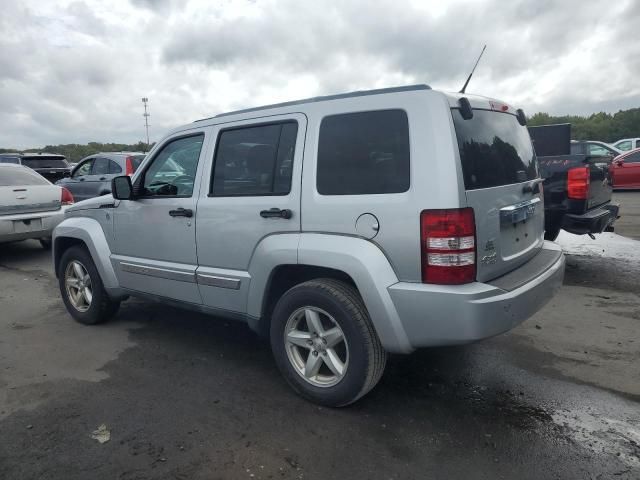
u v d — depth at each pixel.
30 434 3.11
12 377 3.93
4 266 8.24
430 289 2.82
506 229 3.28
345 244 3.07
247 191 3.63
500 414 3.23
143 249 4.41
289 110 3.47
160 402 3.48
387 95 3.06
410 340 2.96
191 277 3.99
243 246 3.62
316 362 3.35
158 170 4.28
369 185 3.03
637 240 8.70
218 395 3.57
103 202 4.72
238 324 5.06
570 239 8.95
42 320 5.35
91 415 3.32
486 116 3.40
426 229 2.81
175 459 2.83
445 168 2.80
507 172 3.39
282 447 2.93
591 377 3.71
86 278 5.09
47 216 8.59
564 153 7.75
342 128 3.19
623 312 5.08
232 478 2.66
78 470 2.75
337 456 2.83
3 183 8.41
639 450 2.83
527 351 4.20
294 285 3.69
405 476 2.65
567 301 5.48
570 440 2.93
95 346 4.55
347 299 3.12
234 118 3.80
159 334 4.82
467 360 4.04
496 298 2.86
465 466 2.72
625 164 15.16
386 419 3.20
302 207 3.28
